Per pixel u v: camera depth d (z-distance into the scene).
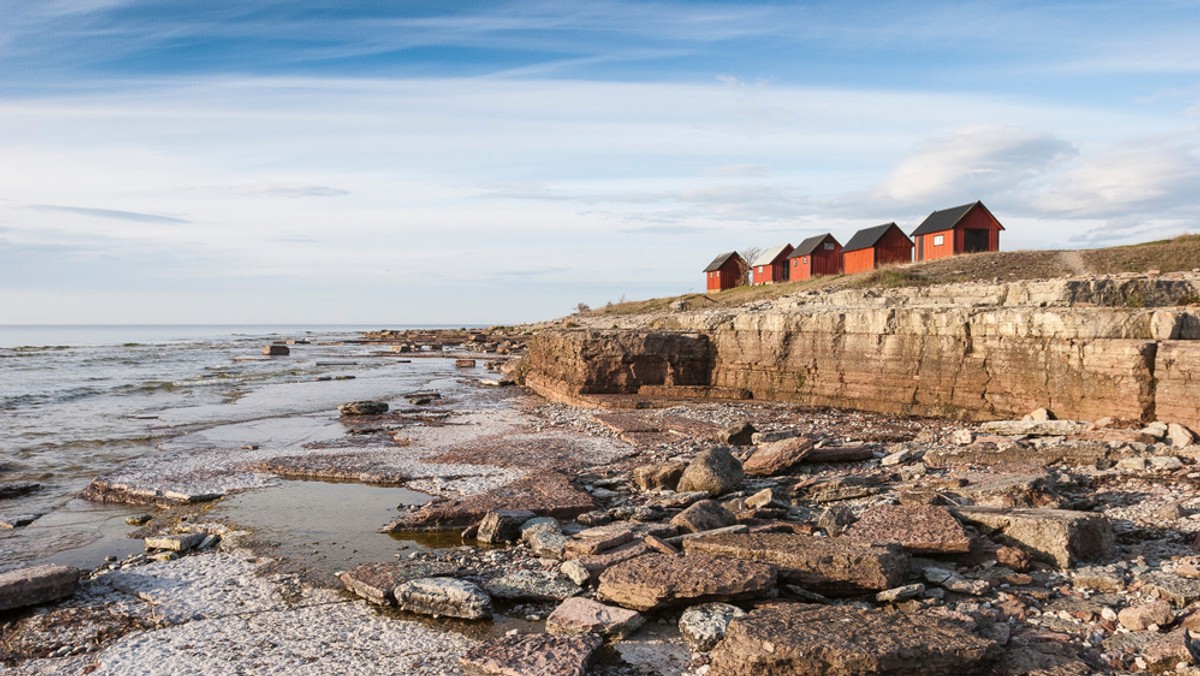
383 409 26.31
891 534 8.98
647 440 18.70
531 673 6.57
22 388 35.56
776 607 7.35
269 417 25.69
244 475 15.77
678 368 27.41
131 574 9.82
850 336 22.62
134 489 14.53
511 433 21.12
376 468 16.09
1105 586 8.03
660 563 8.55
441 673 6.99
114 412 27.16
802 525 10.27
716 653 6.77
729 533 9.55
